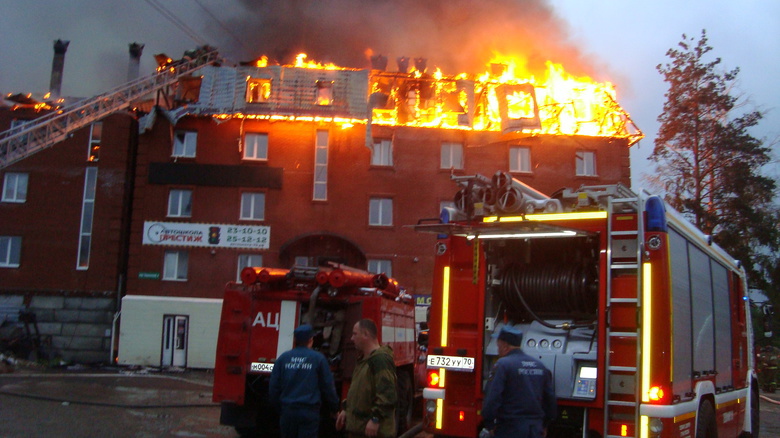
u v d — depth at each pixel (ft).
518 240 24.38
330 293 33.63
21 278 92.07
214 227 94.07
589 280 22.91
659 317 20.65
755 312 84.94
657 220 21.17
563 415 21.39
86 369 83.61
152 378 73.97
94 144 96.02
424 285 95.45
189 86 106.32
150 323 90.94
